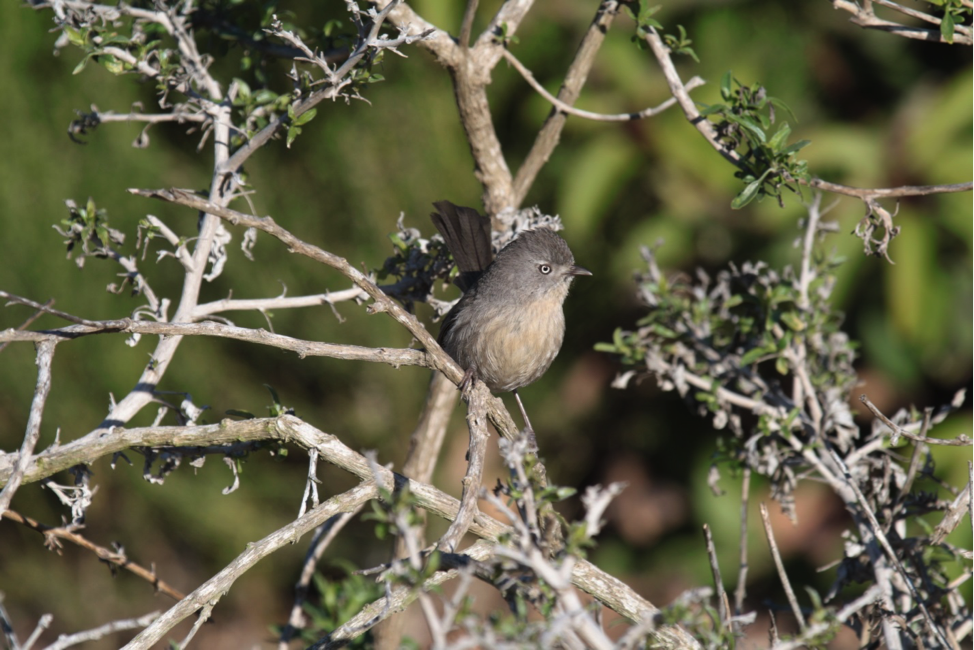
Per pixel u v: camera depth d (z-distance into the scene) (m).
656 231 11.44
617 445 12.48
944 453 9.91
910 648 5.57
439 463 12.07
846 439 6.57
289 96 6.15
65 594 12.75
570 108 7.37
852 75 11.45
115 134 11.41
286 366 11.48
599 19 7.48
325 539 6.29
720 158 11.05
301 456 11.85
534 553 3.25
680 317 7.16
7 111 11.53
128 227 11.49
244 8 7.63
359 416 11.64
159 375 5.99
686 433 12.12
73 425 11.80
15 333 4.46
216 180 6.26
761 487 11.28
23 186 11.58
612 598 4.70
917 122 10.84
